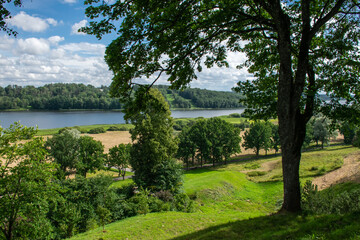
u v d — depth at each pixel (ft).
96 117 648.79
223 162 262.88
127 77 38.42
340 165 151.53
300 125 40.37
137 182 122.21
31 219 50.42
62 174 128.88
